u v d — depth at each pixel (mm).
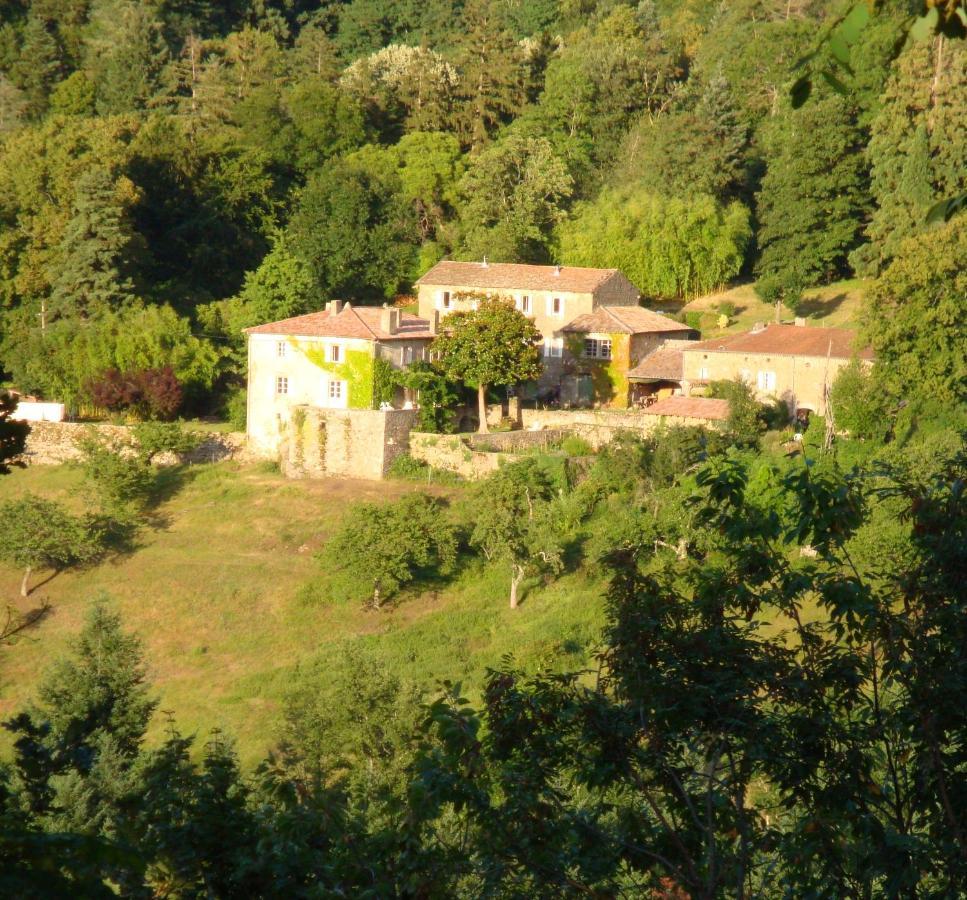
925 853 21953
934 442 119312
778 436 134625
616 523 118688
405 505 120812
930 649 23500
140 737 74812
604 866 24281
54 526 123625
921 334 132750
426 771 24391
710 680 24281
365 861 24984
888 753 24297
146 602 120562
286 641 113688
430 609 116875
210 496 140625
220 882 28078
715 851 24406
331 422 143125
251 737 97188
